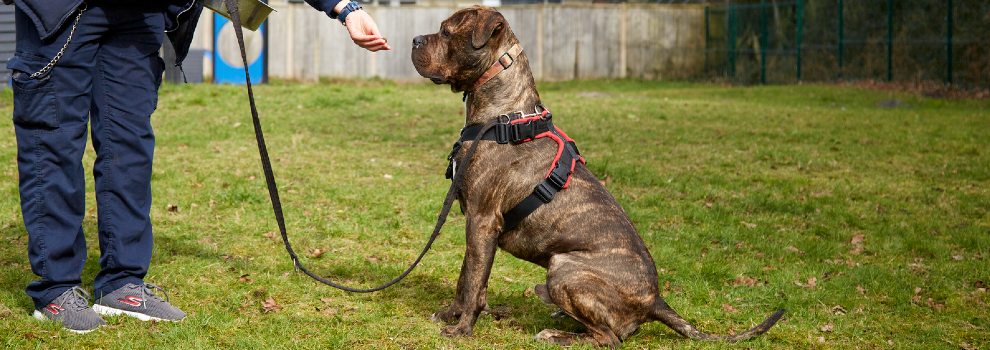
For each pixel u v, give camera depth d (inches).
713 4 945.5
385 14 869.8
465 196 146.9
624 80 936.9
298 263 152.3
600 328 140.8
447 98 551.2
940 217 262.2
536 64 932.0
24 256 189.3
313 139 370.0
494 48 145.8
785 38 836.6
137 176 146.8
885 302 184.7
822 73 792.9
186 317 151.6
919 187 301.0
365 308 163.3
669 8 948.0
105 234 147.0
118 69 142.9
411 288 178.4
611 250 141.4
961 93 655.8
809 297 184.4
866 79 751.7
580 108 508.4
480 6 148.2
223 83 667.4
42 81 136.8
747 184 300.7
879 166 339.0
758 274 202.4
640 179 299.9
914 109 562.9
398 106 494.0
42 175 140.3
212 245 205.5
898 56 730.2
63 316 143.0
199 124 399.5
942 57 701.3
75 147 141.2
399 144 366.3
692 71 960.3
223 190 265.6
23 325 143.9
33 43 137.0
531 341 148.3
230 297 165.3
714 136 406.0
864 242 235.1
